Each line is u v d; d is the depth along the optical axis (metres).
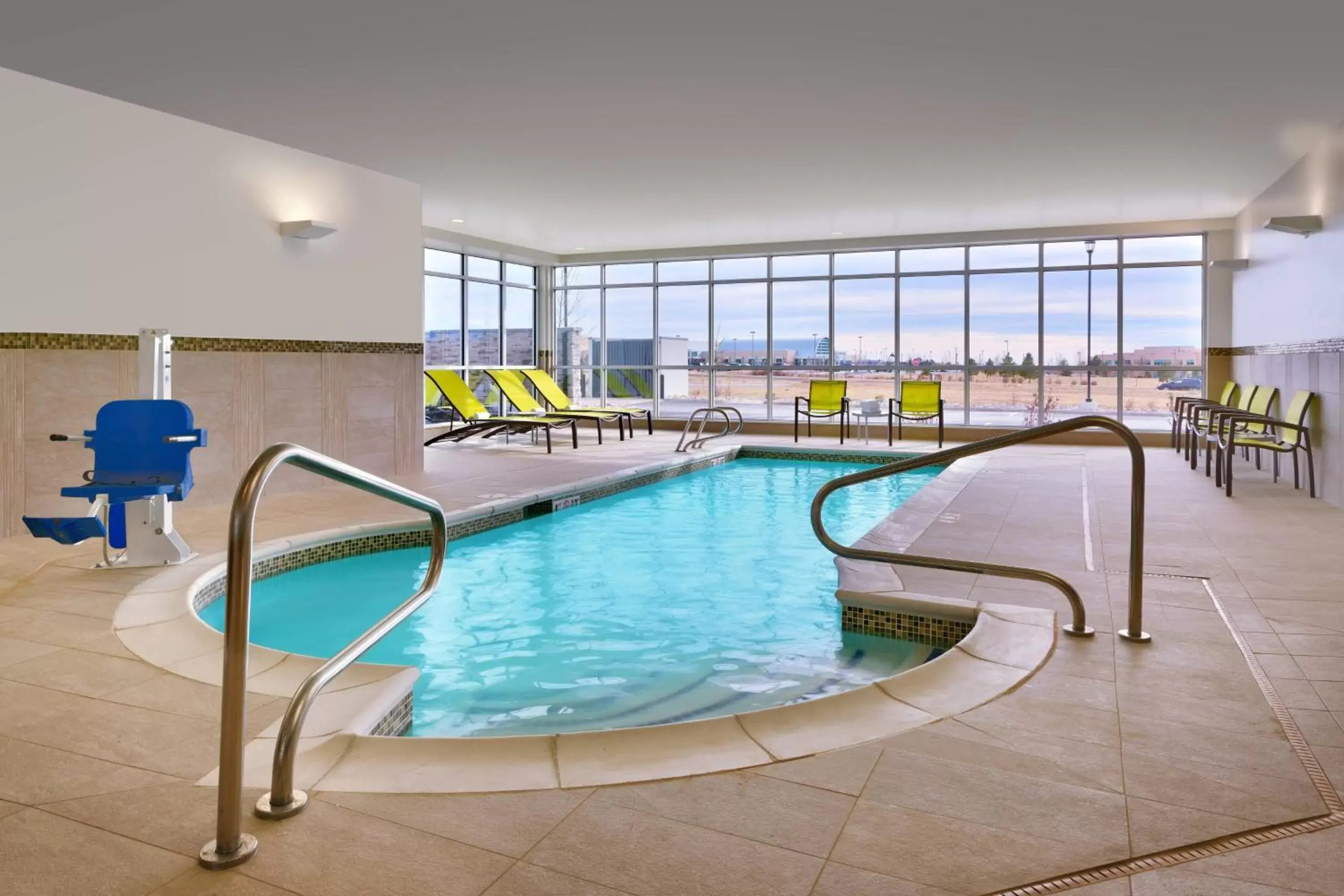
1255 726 2.37
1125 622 3.35
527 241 12.29
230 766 1.67
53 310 5.39
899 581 4.05
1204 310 11.24
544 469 8.52
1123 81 5.46
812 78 5.37
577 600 4.60
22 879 1.64
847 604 3.87
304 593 4.72
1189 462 9.05
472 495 6.80
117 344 5.75
